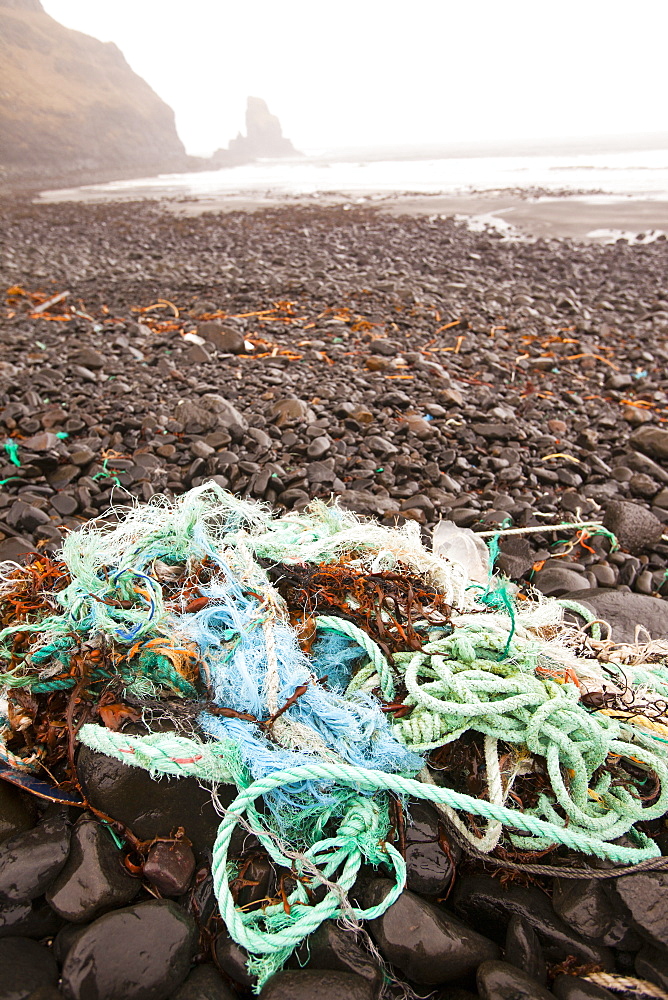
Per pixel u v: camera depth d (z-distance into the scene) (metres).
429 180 40.53
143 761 1.98
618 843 2.08
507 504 4.62
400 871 1.92
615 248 15.80
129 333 8.44
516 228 19.67
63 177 61.12
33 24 77.38
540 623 2.64
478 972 1.79
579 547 4.24
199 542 2.62
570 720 2.16
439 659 2.35
